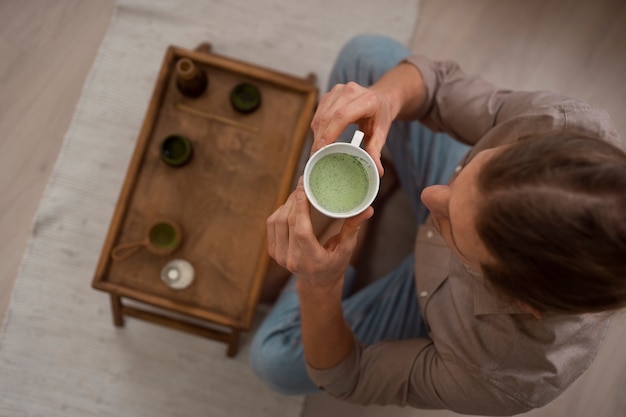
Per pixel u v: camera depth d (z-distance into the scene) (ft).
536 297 1.81
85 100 5.40
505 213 1.68
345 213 2.23
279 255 2.58
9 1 5.43
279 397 5.05
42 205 5.22
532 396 2.57
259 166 4.28
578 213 1.52
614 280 1.60
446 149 4.24
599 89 5.74
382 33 5.64
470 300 2.77
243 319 4.10
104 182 5.32
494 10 5.80
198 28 5.54
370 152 2.63
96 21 5.51
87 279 5.16
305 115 4.28
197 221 4.20
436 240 3.36
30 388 4.92
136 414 4.97
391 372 3.13
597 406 5.16
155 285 4.13
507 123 2.83
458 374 2.79
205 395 5.05
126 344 5.09
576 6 5.83
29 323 5.03
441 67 3.52
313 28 5.62
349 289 4.81
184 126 4.29
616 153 1.68
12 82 5.35
